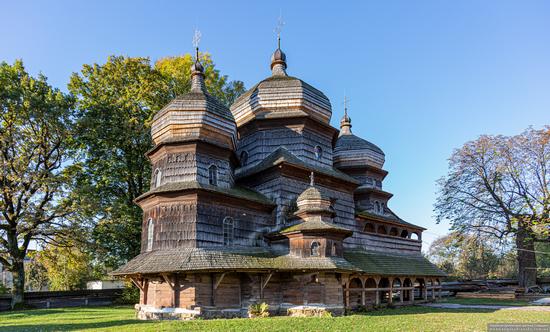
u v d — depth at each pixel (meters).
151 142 34.34
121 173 34.28
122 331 14.59
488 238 39.59
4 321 20.88
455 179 41.34
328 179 27.41
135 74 35.41
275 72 31.53
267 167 24.98
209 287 20.53
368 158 35.19
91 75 35.12
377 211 35.00
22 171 29.88
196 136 23.45
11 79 31.17
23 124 30.88
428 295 39.84
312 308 21.19
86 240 31.83
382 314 22.45
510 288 40.38
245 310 21.20
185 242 21.00
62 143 32.91
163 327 15.38
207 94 25.28
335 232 22.31
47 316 23.05
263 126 27.89
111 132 33.22
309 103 28.42
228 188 23.84
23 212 29.64
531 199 36.62
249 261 21.08
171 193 21.72
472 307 27.67
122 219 31.94
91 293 38.03
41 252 34.41
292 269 20.94
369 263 27.33
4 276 65.25
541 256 59.72
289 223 23.84
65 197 31.25
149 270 19.78
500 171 38.22
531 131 37.78
